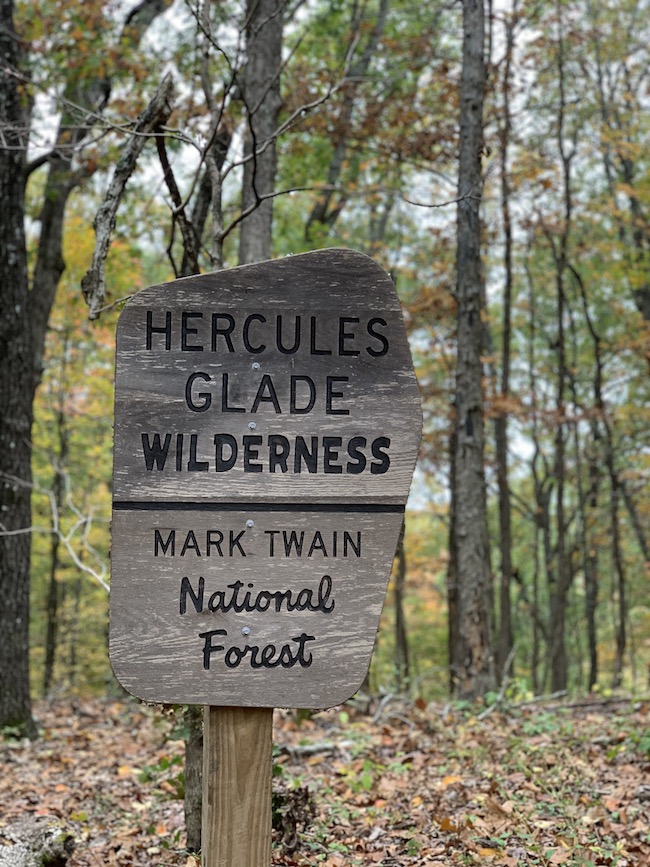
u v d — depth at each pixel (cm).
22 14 1244
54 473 1956
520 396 1922
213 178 570
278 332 339
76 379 1952
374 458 337
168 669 325
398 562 2319
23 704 975
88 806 654
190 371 335
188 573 328
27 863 481
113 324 1584
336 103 1381
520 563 2927
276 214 1752
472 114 1116
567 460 2472
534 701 1116
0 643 972
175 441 332
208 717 329
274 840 508
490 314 2575
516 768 660
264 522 332
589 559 2456
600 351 2384
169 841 544
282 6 658
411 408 339
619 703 999
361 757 753
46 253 1380
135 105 1155
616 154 2231
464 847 499
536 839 510
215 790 327
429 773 684
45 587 2528
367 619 331
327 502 334
